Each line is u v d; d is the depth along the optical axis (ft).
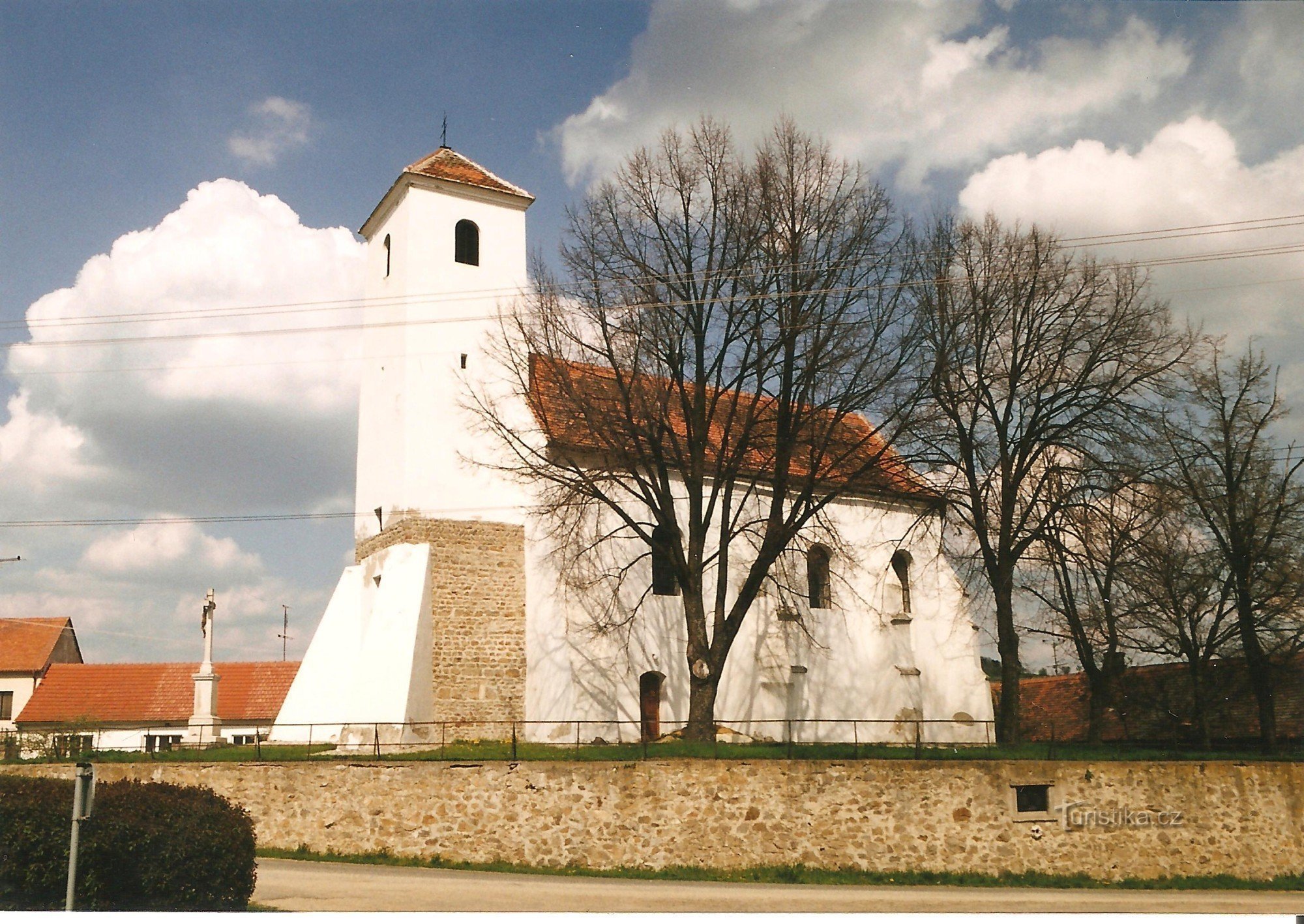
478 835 80.64
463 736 102.68
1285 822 85.97
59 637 200.75
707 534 116.37
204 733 116.98
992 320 107.76
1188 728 123.24
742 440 102.01
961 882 79.97
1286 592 108.47
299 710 107.96
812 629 123.24
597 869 79.20
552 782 80.89
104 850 47.80
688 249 100.58
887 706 125.80
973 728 131.34
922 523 134.31
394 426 111.65
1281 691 119.65
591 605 109.91
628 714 108.99
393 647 101.76
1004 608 106.73
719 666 97.91
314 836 82.23
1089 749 100.37
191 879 50.26
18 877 46.98
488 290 117.60
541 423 109.81
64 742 107.55
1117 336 104.83
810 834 80.48
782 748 91.04
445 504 108.68
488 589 107.76
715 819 80.18
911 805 81.46
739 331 100.12
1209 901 73.72
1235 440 112.88
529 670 107.24
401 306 113.91
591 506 110.73
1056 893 76.28
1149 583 112.88
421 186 116.47
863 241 100.58
